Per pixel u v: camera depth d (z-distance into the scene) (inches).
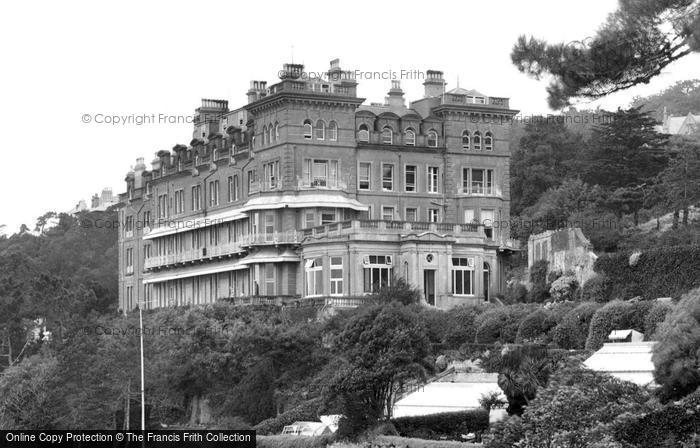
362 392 3796.8
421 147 6072.8
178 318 5246.1
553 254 5334.6
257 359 4881.9
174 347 5093.5
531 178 7377.0
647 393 2925.7
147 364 4936.0
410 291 5167.3
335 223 5556.1
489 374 4249.5
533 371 3398.1
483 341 4704.7
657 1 2507.4
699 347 2810.0
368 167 5989.2
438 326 4869.6
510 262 6023.6
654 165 6707.7
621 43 2539.4
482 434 3371.1
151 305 7175.2
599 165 6722.4
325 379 4520.2
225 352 5054.1
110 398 4872.0
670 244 5059.1
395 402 3887.8
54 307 6796.3
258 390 4822.8
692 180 5526.6
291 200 5812.0
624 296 4665.4
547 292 5310.0
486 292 5723.4
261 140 6033.5
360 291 5442.9
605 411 2733.8
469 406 3708.2
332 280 5531.5
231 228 6294.3
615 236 5398.6
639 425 2554.1
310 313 5295.3
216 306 5378.9
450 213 6107.3
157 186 7155.5
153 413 4992.6
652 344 3378.4
